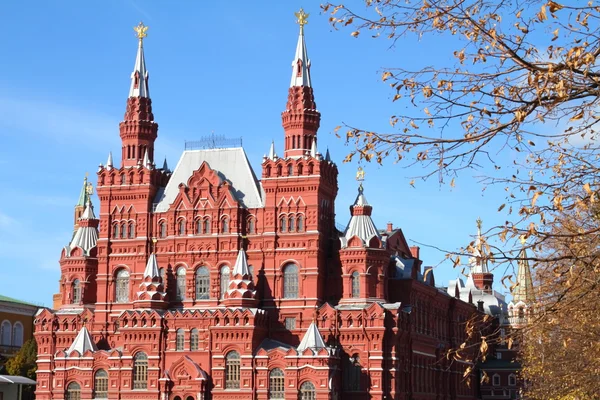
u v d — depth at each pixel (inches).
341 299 4562.0
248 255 4699.8
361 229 4584.2
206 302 4680.1
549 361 2679.6
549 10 971.3
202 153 4995.1
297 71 4857.3
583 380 2245.3
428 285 5093.5
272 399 4306.1
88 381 4648.1
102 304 4891.7
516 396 6491.1
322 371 4220.0
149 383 4500.5
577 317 1994.3
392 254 5236.2
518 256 1098.1
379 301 4522.6
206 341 4475.9
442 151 1070.4
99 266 4943.4
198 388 4404.5
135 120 5073.8
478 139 1053.2
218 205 4763.8
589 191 1048.8
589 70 1005.2
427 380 5034.5
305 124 4776.1
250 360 4367.6
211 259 4731.8
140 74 5167.3
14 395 5748.0
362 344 4394.7
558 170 1161.4
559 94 991.6
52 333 4909.0
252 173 4894.2
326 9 1047.0
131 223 4936.0
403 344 4586.6
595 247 1371.8
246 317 4404.5
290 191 4680.1
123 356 4571.9
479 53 1040.2
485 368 6599.4
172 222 4835.1
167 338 4549.7
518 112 1010.1
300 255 4603.8
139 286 4753.9
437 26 1030.4
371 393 4323.3
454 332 5797.2
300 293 4562.0
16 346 7007.9
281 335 4552.2
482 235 1119.0
